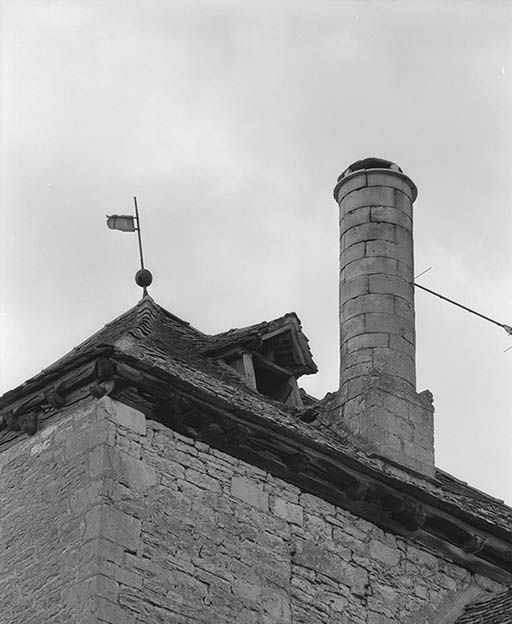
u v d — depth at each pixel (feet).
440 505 72.69
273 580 67.92
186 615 65.16
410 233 80.07
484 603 72.95
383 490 71.51
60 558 64.95
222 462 68.49
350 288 78.48
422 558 72.79
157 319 74.43
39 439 68.28
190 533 66.49
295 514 69.67
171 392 67.10
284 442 69.46
